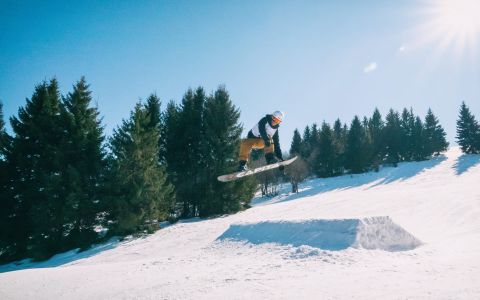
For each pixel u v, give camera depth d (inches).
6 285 292.7
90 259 624.1
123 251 642.2
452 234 475.2
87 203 804.0
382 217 376.2
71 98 903.1
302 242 372.8
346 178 2073.1
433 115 2503.7
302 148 2642.7
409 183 1659.7
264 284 228.1
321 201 1012.5
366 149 2208.4
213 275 273.6
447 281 198.7
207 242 580.4
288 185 2187.5
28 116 910.4
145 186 813.9
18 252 866.8
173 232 746.8
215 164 1060.5
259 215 878.4
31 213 800.9
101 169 853.8
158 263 374.6
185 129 1161.4
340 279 227.0
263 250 378.6
